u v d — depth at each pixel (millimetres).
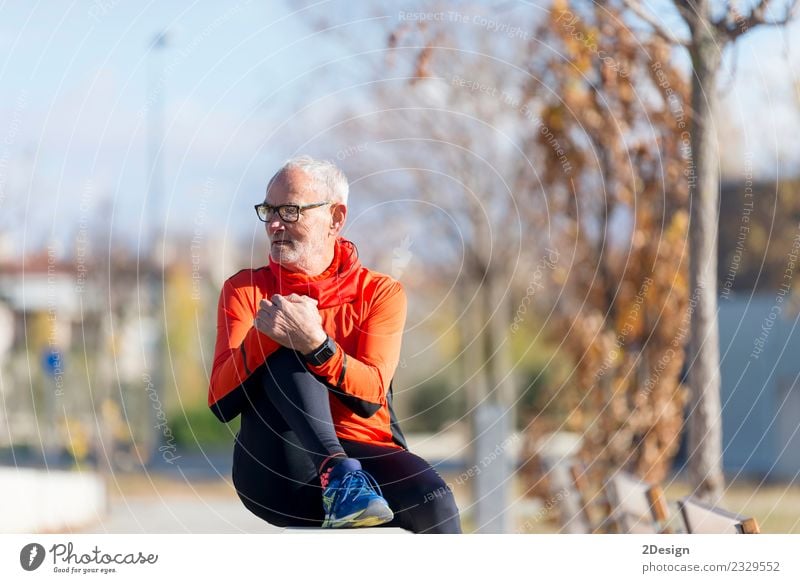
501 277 30438
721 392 38844
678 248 15969
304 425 8648
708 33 12555
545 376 35906
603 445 16844
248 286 9453
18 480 25328
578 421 17531
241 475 9242
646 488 11148
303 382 8711
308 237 9414
